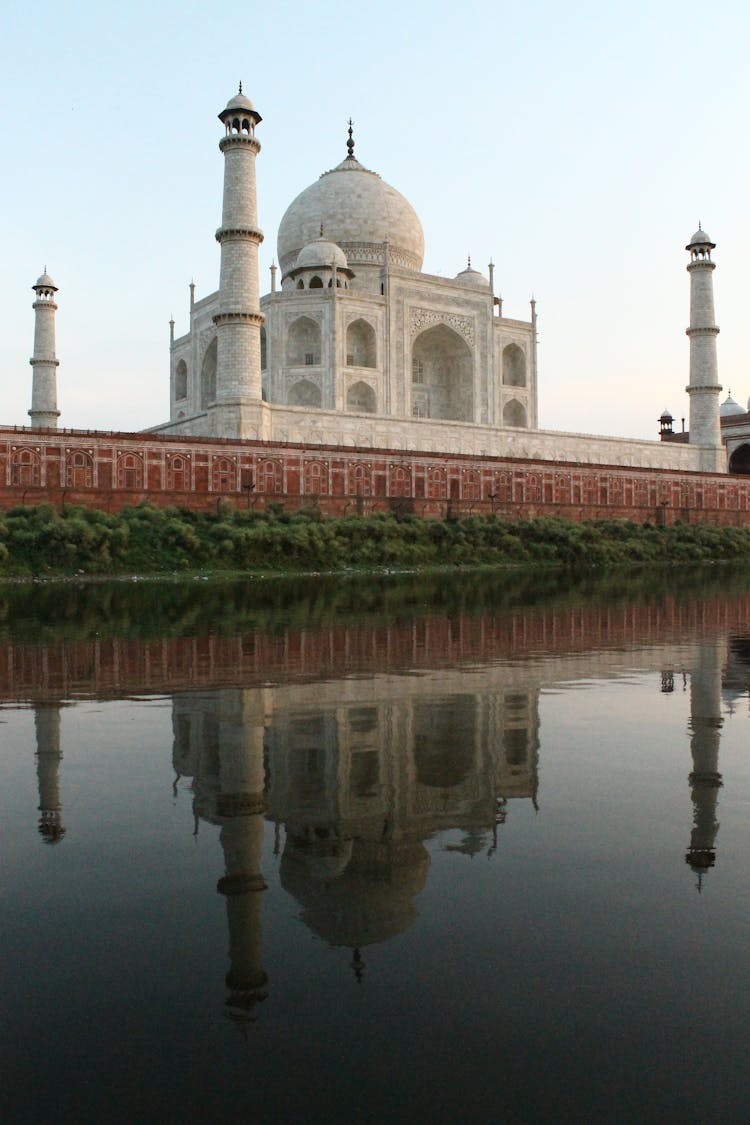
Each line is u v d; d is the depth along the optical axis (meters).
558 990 3.57
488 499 50.91
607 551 47.28
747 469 82.25
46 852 5.09
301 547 37.31
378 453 46.78
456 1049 3.19
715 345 64.06
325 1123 2.81
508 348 66.56
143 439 39.72
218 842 5.25
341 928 4.12
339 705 9.19
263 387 58.56
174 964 3.80
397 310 59.47
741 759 7.07
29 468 37.12
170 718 8.55
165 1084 3.01
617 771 6.74
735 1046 3.20
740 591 27.56
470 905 4.37
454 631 15.98
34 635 15.18
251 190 44.12
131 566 33.66
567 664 12.01
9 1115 2.85
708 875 4.73
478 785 6.38
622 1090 2.95
